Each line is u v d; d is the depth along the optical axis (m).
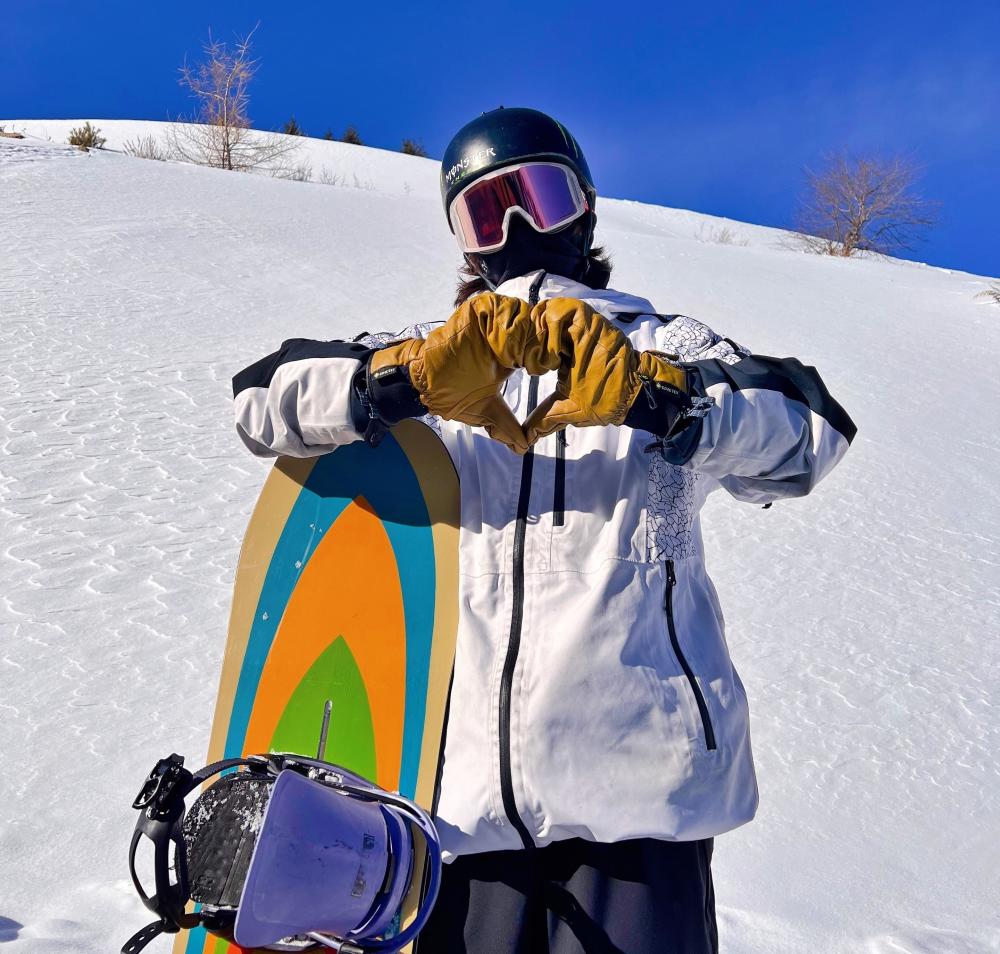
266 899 1.06
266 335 10.73
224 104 31.28
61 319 10.28
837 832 3.60
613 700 1.24
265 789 1.15
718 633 1.37
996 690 5.10
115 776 3.31
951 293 20.33
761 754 4.19
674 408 1.19
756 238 40.28
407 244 16.72
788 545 7.09
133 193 18.03
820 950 2.73
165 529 5.80
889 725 4.57
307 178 33.69
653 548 1.31
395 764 1.31
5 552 5.25
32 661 4.11
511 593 1.30
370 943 1.16
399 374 1.23
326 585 1.44
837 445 1.29
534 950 1.28
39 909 2.53
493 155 1.50
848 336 14.95
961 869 3.41
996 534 7.95
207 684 4.07
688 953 1.24
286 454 1.41
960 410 11.77
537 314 1.19
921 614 6.10
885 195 36.88
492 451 1.39
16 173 18.36
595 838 1.23
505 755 1.24
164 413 7.97
